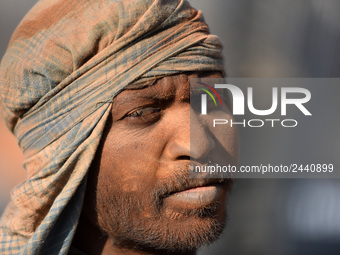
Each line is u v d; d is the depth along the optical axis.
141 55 3.03
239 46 8.00
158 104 3.08
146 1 3.08
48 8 3.26
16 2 8.45
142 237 3.14
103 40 3.07
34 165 3.26
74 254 3.39
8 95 3.32
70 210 3.12
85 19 3.10
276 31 8.17
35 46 3.20
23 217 3.19
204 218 3.12
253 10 8.02
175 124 3.07
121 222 3.16
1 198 7.95
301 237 8.06
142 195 3.09
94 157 3.12
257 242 7.93
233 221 7.89
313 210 8.15
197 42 3.14
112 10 3.06
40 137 3.22
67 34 3.10
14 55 3.30
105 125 3.07
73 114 3.10
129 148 3.07
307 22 8.25
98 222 3.24
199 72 3.15
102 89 3.05
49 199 3.14
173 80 3.06
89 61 3.07
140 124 3.08
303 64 8.16
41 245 3.01
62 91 3.13
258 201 8.01
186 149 3.02
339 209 8.18
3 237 3.30
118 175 3.09
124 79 3.02
